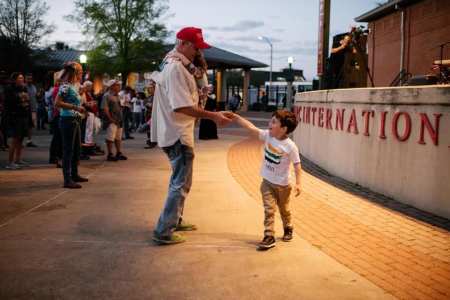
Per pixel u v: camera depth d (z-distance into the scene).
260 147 12.28
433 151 5.40
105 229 4.55
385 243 4.36
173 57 3.97
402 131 5.97
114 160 9.38
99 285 3.23
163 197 6.01
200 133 14.44
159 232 4.08
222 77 41.41
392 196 6.21
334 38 12.16
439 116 5.28
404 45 18.70
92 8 27.70
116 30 28.42
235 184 7.00
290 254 3.94
